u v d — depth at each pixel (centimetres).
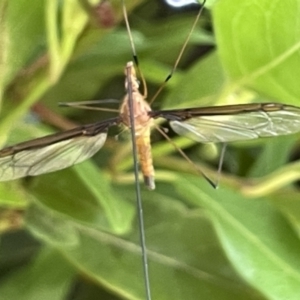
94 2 17
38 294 20
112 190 18
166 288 19
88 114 22
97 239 19
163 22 21
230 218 18
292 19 16
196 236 19
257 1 16
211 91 19
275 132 16
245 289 18
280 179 18
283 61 17
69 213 18
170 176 19
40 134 18
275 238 18
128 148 18
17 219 18
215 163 22
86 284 21
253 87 18
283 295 17
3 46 17
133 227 19
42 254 20
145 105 16
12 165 15
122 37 20
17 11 17
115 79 22
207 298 18
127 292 18
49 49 17
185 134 16
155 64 21
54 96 21
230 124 16
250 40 17
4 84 17
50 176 18
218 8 17
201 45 22
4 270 21
